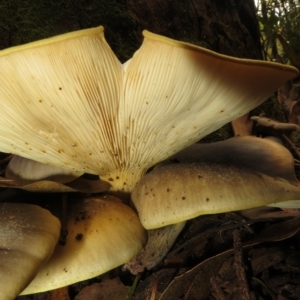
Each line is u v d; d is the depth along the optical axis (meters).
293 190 0.21
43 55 0.13
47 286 0.18
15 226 0.18
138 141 0.19
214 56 0.14
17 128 0.17
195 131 0.20
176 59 0.14
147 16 0.31
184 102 0.16
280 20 0.78
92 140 0.18
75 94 0.15
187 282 0.22
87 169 0.21
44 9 0.27
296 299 0.22
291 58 0.53
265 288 0.23
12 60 0.13
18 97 0.15
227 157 0.25
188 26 0.34
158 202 0.20
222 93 0.17
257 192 0.20
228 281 0.23
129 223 0.20
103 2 0.29
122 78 0.15
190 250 0.25
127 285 0.23
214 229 0.24
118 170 0.22
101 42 0.13
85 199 0.22
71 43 0.13
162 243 0.23
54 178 0.22
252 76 0.16
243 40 0.41
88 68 0.14
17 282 0.15
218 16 0.38
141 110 0.17
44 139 0.18
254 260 0.24
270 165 0.24
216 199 0.19
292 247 0.24
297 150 0.34
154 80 0.15
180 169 0.21
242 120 0.35
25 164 0.23
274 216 0.25
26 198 0.22
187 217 0.19
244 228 0.26
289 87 0.49
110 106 0.16
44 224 0.18
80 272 0.18
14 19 0.26
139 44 0.30
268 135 0.36
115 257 0.19
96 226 0.20
